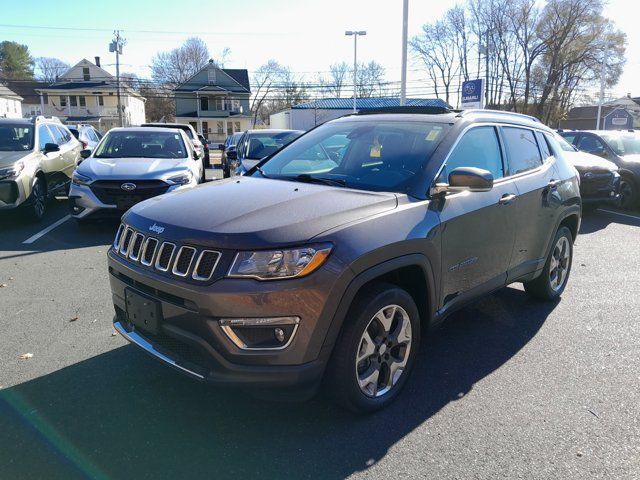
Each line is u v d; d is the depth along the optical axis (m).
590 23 54.44
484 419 3.18
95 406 3.22
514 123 4.59
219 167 24.95
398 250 3.04
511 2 58.09
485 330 4.57
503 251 4.13
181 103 67.62
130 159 8.46
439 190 3.45
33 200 8.45
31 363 3.77
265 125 84.19
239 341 2.66
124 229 3.32
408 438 2.96
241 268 2.65
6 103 60.25
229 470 2.67
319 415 3.16
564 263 5.36
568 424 3.15
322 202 3.10
